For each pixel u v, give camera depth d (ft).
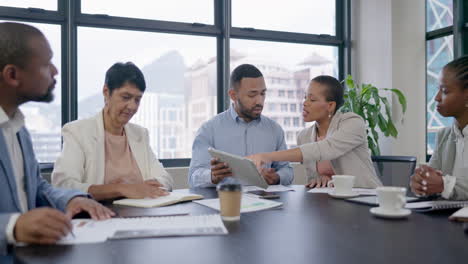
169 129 12.45
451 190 4.47
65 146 5.61
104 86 5.98
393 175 7.11
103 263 2.43
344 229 3.28
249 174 5.20
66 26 11.10
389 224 3.44
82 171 5.63
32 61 3.66
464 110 5.51
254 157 5.87
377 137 12.29
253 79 7.24
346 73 14.56
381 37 13.25
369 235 3.08
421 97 13.11
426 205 4.19
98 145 5.80
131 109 5.87
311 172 7.39
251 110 7.36
